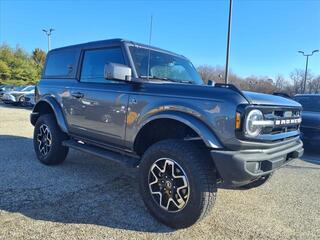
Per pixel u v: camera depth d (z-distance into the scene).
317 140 7.07
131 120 3.57
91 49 4.43
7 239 2.74
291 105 3.38
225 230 3.16
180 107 3.09
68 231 2.94
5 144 6.79
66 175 4.62
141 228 3.09
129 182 4.42
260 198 4.14
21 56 61.28
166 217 3.13
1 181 4.21
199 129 2.93
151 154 3.27
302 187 4.73
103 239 2.84
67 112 4.64
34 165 5.10
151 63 3.97
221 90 2.95
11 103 19.42
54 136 4.90
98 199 3.74
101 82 4.13
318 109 7.57
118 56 3.94
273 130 3.11
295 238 3.07
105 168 5.09
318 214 3.69
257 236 3.07
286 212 3.71
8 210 3.31
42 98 5.18
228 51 13.52
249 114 2.78
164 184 3.19
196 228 3.16
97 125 4.07
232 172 2.78
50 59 5.34
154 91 3.38
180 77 4.31
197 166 2.94
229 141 2.81
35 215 3.23
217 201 3.95
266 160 2.94
